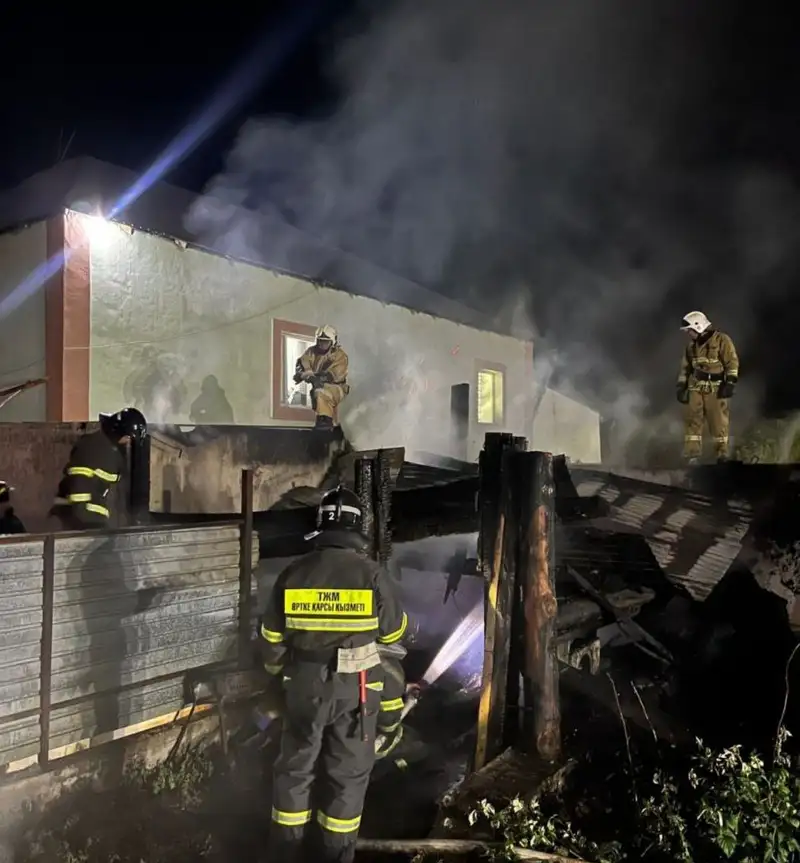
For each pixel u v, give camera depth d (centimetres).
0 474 584
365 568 357
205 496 634
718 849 378
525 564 457
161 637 451
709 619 693
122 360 862
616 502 755
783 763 439
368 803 432
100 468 475
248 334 1011
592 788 442
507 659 463
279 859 341
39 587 389
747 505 773
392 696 372
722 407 856
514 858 346
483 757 443
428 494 563
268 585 564
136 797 418
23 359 841
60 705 398
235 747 473
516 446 487
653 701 572
